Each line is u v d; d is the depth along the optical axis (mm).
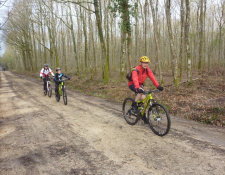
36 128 4820
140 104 4582
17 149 3557
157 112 4066
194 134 4094
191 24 22688
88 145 3697
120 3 11078
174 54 9703
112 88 10961
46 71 10219
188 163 2893
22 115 6195
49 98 9492
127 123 5090
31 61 36344
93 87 12266
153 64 26250
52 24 22109
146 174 2650
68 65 38094
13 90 13273
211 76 13078
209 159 2979
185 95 7520
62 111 6652
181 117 5578
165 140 3809
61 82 8062
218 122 4754
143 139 3912
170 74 20047
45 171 2787
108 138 4039
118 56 34188
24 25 26578
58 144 3773
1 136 4270
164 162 2953
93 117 5785
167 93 8188
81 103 8047
